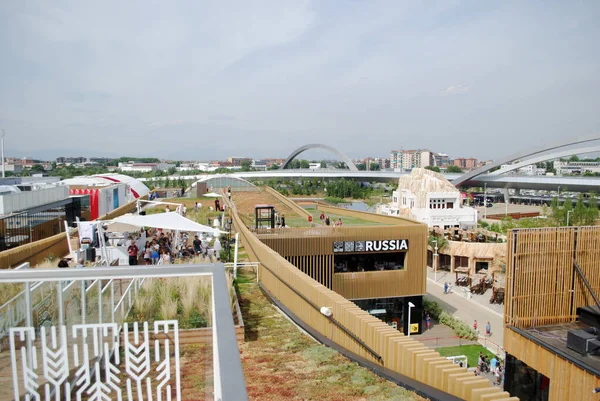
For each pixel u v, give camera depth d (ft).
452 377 23.68
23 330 17.19
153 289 36.40
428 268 172.76
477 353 88.28
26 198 85.30
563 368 61.52
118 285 34.22
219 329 7.88
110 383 17.17
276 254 51.90
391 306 90.94
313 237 82.38
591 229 76.18
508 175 429.79
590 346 59.82
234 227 96.43
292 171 579.07
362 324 31.91
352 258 91.91
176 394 17.56
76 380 16.88
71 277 12.23
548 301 75.66
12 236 75.31
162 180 444.14
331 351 33.58
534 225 200.95
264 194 180.75
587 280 76.38
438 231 184.14
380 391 25.93
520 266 73.97
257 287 54.34
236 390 5.50
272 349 34.71
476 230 191.21
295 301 43.65
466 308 120.98
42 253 62.23
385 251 86.79
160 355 23.27
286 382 27.96
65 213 104.73
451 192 222.28
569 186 363.56
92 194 123.75
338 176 558.56
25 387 16.83
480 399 21.86
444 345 91.91
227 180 211.82
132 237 76.43
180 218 61.57
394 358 28.40
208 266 12.72
